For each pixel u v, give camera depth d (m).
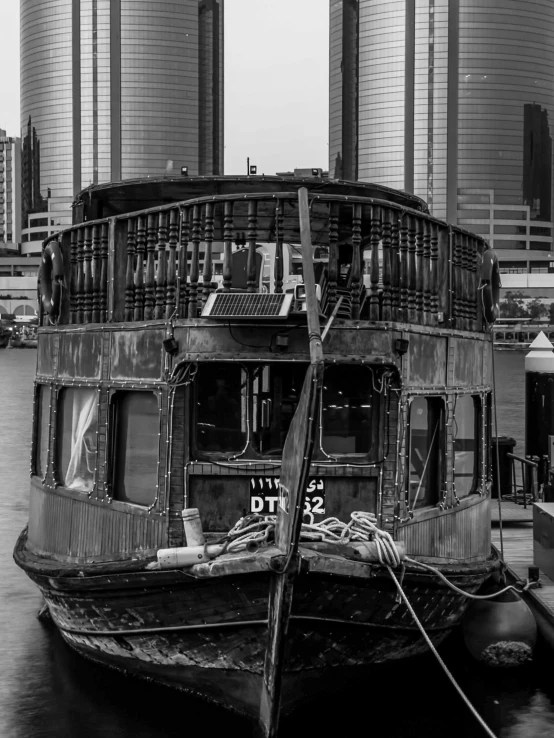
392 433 8.82
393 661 9.78
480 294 11.10
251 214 8.58
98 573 8.86
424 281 9.62
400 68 197.75
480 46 195.12
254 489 8.73
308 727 9.55
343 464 8.80
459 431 10.77
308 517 8.81
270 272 11.41
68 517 10.44
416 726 9.69
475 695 10.38
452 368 10.02
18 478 27.28
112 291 9.68
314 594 8.16
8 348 186.38
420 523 9.35
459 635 11.72
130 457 9.51
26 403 56.38
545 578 12.88
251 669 8.67
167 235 9.13
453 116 196.38
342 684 9.46
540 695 10.41
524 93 197.88
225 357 8.49
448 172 197.62
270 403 8.85
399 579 8.45
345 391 8.92
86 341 10.12
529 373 19.31
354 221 8.73
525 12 195.75
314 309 7.43
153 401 9.19
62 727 9.65
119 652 9.85
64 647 11.81
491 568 10.41
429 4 194.88
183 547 8.42
